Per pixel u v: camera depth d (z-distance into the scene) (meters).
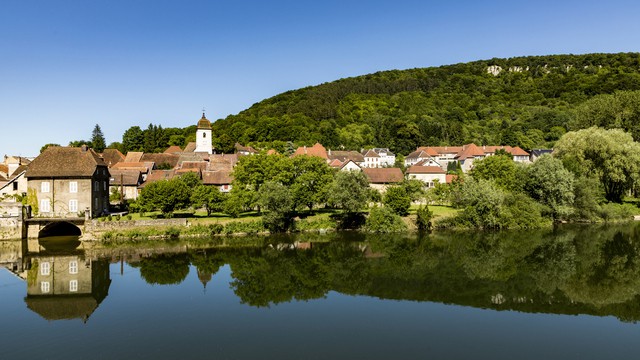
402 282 40.47
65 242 59.31
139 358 24.02
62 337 27.11
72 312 31.94
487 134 180.00
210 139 134.25
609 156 76.44
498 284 39.53
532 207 69.50
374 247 56.97
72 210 65.06
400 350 25.19
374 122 197.50
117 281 40.72
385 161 155.50
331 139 168.88
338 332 27.97
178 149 145.00
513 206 69.62
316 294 36.72
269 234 66.25
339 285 39.53
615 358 24.28
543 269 44.72
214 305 33.56
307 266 46.91
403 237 63.88
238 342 26.28
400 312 32.09
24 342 26.33
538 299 35.12
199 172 96.00
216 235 64.56
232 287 38.81
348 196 67.31
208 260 49.59
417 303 34.22
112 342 26.33
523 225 68.62
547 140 171.38
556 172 70.12
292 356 24.25
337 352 24.80
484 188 69.31
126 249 55.28
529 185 73.88
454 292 37.25
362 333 27.81
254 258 50.62
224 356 24.28
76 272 44.03
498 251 53.62
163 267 46.28
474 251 53.88
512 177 78.94
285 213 69.75
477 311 32.28
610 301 34.53
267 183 67.69
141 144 165.00
